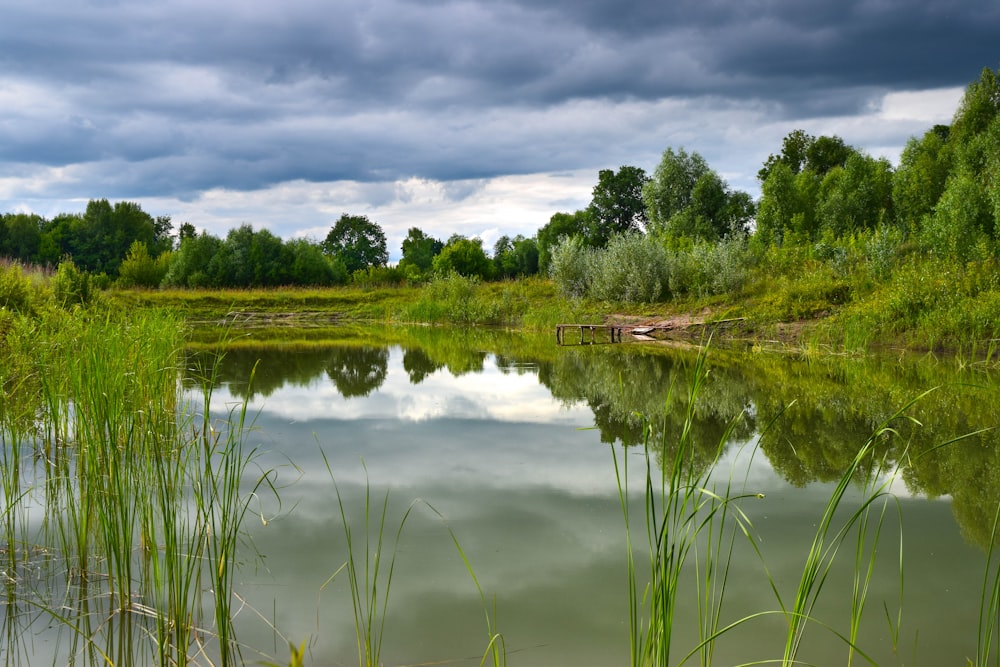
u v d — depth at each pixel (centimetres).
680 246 2678
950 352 1210
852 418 742
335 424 722
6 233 6850
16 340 721
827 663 283
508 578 359
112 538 341
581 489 502
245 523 433
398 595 341
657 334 1803
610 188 5284
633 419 755
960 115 2870
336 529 423
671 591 250
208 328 2447
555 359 1352
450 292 2806
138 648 297
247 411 788
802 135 4253
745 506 465
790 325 1600
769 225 2891
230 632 308
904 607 328
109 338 566
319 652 291
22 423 600
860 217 2759
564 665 280
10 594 337
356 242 7719
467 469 553
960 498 480
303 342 1819
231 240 4222
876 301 1470
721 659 287
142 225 7162
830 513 249
